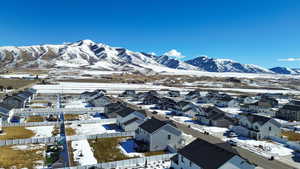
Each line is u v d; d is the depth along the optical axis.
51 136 52.03
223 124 66.75
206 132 58.16
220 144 48.28
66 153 42.12
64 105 92.62
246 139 54.75
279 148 48.25
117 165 37.16
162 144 46.28
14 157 39.38
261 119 57.72
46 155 40.91
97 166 35.88
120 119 62.53
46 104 94.62
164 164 38.94
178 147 47.41
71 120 68.06
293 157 42.94
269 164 39.06
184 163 35.59
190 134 57.06
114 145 47.56
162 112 87.00
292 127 69.44
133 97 125.44
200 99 119.12
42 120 67.44
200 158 33.03
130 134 54.94
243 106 101.12
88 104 97.88
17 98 84.19
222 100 111.38
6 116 62.84
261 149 47.16
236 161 30.97
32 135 52.62
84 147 45.72
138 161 38.88
